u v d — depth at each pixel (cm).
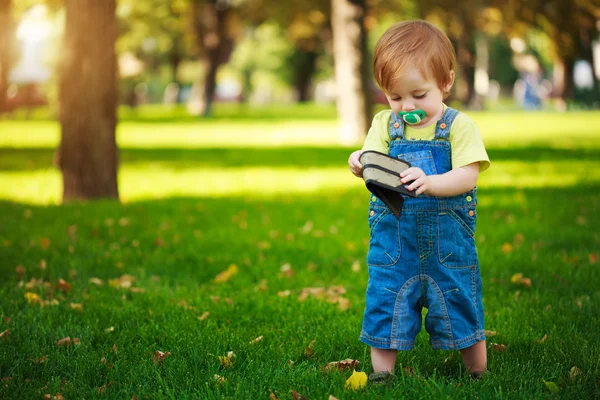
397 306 295
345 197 940
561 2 2880
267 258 582
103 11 883
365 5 1859
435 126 298
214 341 362
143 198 948
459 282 295
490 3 3006
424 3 3075
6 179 1154
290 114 3753
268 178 1169
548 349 343
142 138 2098
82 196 909
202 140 2019
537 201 853
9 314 416
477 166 292
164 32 4003
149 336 376
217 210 831
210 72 3556
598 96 3800
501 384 294
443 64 286
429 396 277
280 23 3547
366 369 324
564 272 510
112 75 901
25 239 645
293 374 309
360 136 1884
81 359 333
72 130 901
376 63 290
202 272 537
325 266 555
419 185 275
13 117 3111
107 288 486
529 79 4184
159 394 285
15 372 318
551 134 2053
